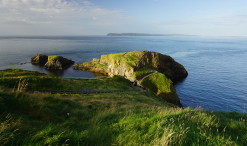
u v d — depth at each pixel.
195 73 93.00
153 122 7.59
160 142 5.63
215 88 66.56
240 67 104.69
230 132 7.49
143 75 75.25
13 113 7.87
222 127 7.94
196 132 6.66
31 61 121.19
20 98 9.57
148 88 61.66
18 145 5.34
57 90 40.56
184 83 76.25
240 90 62.94
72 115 11.73
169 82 66.44
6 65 110.19
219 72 92.81
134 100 36.28
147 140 6.16
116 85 56.84
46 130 6.16
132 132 6.80
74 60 134.12
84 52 179.62
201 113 9.67
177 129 6.55
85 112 13.23
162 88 63.91
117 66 88.12
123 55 96.81
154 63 91.06
